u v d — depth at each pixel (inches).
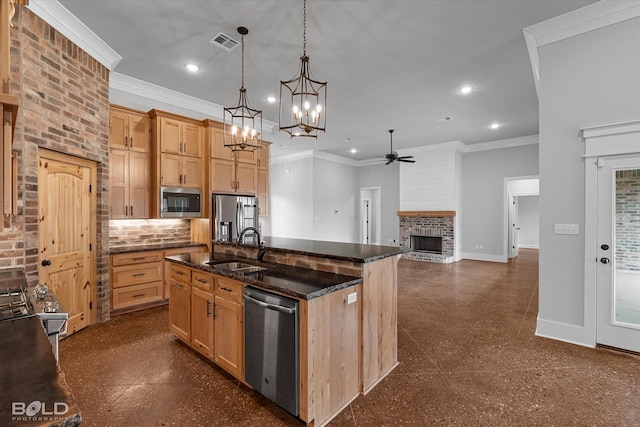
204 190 183.6
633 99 104.4
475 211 315.6
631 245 108.3
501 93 181.2
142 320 143.3
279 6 105.8
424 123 239.8
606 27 108.7
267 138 251.3
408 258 329.4
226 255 130.3
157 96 173.9
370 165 399.2
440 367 102.0
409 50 134.2
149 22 114.8
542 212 124.0
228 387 90.5
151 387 90.3
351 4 104.8
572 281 118.6
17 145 97.5
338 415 78.5
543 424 74.5
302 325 72.1
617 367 100.4
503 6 106.4
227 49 133.0
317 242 130.7
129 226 169.8
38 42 105.1
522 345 117.6
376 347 92.8
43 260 111.9
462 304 168.7
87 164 133.0
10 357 41.3
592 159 112.9
